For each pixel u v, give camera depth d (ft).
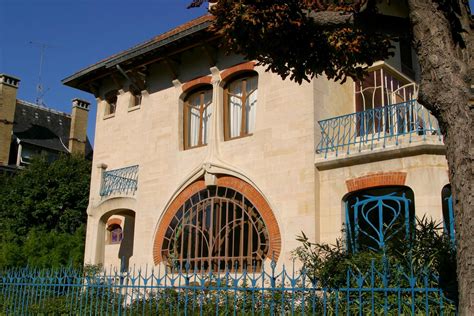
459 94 16.69
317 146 40.60
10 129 94.22
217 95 47.65
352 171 38.52
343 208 38.83
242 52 23.62
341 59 22.98
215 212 45.27
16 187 76.13
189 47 48.49
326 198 39.45
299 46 22.68
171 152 50.29
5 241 66.18
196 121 50.49
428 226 25.58
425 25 17.78
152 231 49.44
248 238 42.42
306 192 39.68
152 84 54.34
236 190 44.11
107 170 57.21
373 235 38.01
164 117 52.13
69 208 75.92
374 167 37.52
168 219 48.52
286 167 41.32
